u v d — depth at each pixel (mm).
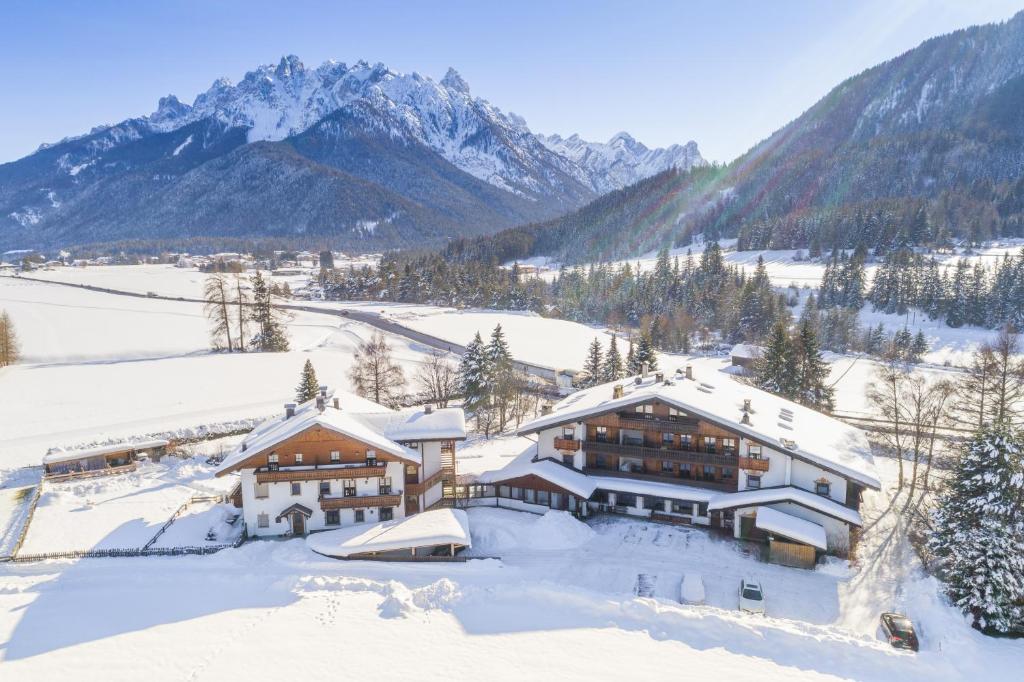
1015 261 159125
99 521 46469
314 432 44656
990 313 135125
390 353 110688
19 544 42094
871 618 34219
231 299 145750
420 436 47625
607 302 177875
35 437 66688
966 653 29844
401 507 45219
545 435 51188
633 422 47781
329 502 43906
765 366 72000
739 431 44125
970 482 35375
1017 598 31688
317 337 133625
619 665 29969
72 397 82125
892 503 48656
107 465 58469
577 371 96875
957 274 145875
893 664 29406
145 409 77250
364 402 55531
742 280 180750
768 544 42625
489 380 72438
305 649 31562
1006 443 35031
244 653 31281
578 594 35406
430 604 35281
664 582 38000
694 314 158750
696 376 55469
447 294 192500
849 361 116438
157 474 56469
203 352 114312
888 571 38781
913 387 68625
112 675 29734
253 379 91188
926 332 136125
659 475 47625
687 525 46094
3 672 29844
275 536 44062
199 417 74188
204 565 39938
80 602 35906
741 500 43312
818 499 42094
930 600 34438
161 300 184625
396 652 31234
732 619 32625
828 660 29984
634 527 45844
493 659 30578
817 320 135625
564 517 45125
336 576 38344
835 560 40344
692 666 29812
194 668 30203
